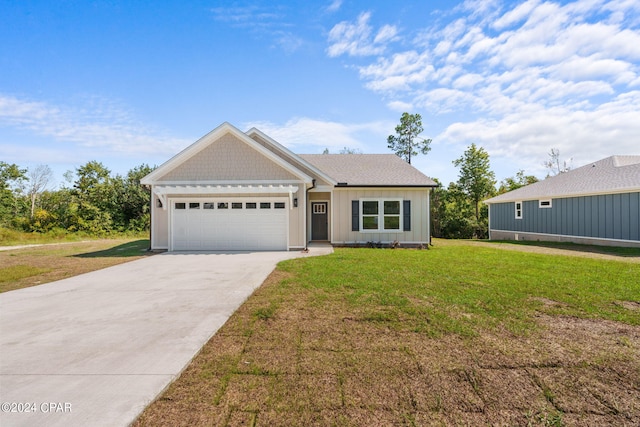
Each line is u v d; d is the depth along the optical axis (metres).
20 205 29.34
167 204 13.05
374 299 5.61
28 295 6.20
